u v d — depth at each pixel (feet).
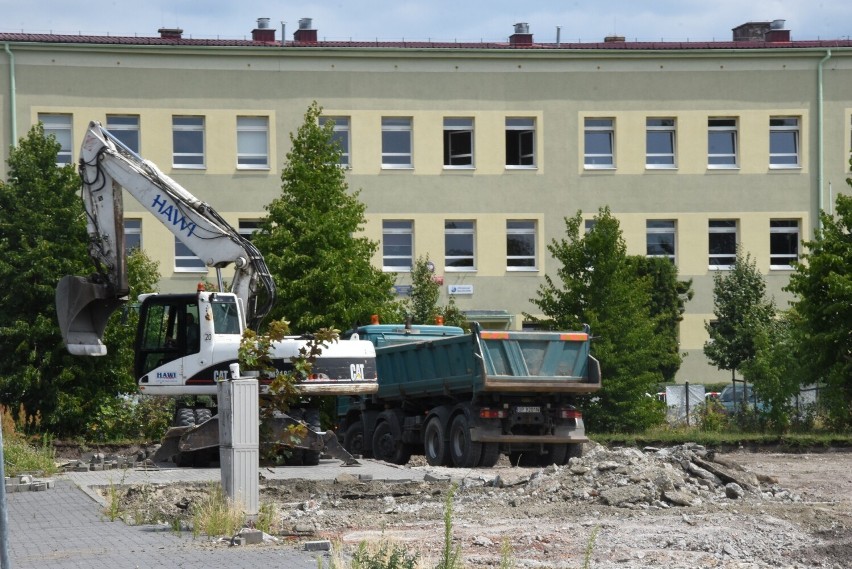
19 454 85.40
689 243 191.31
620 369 124.06
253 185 183.52
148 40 184.03
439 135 187.32
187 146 183.32
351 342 90.02
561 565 42.09
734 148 193.77
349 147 185.78
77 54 178.50
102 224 92.32
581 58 189.26
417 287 151.84
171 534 49.29
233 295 90.27
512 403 91.91
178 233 91.76
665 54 190.19
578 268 130.11
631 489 61.93
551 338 91.20
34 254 115.55
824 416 126.72
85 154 92.94
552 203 189.67
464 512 58.54
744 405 130.21
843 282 118.42
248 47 181.88
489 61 187.83
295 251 127.34
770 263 192.95
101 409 115.75
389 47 186.29
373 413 107.65
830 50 191.01
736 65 191.83
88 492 67.21
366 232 185.98
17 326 113.50
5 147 176.65
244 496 53.42
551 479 66.08
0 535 30.94
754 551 45.75
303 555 42.47
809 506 60.13
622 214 190.80
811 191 192.95
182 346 89.56
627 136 190.39
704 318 191.01
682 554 44.78
